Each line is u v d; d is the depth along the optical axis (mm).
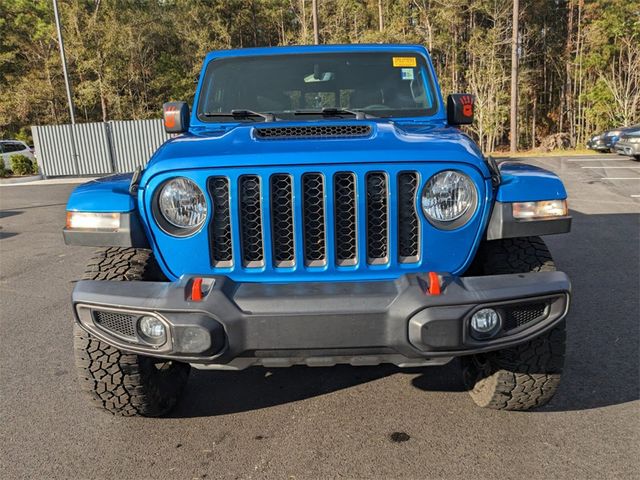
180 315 2420
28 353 4320
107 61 41281
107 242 2695
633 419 3096
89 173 24375
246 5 48750
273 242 2607
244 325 2408
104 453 2932
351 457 2828
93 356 2885
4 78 43656
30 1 45094
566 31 45375
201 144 2775
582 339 4234
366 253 2607
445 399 3414
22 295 5949
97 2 41750
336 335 2402
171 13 46938
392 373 3822
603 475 2609
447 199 2600
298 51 4027
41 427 3199
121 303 2492
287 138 2777
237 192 2562
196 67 45188
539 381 2928
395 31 41688
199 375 3893
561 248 7262
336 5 44844
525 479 2600
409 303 2385
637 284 5605
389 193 2557
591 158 21453
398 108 3824
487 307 2434
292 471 2727
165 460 2857
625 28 37375
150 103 44281
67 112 42938
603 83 38531
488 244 2947
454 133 3027
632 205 10672
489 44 38625
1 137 43438
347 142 2652
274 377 3824
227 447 2963
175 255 2656
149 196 2633
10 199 15711
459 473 2660
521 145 44688
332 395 3529
